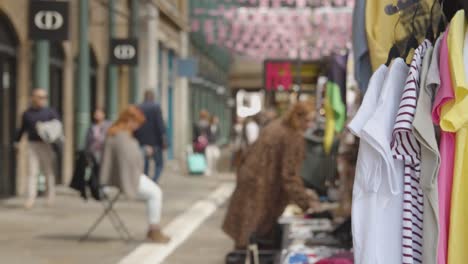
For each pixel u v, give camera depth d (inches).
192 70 1579.7
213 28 1396.4
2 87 730.8
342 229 343.9
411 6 211.5
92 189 500.7
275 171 380.8
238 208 383.6
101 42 1019.3
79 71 895.1
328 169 462.6
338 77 402.9
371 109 176.1
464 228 168.1
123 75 1159.6
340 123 410.0
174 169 1341.0
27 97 767.7
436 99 164.7
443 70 164.4
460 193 168.1
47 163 677.9
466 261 167.9
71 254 458.3
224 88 2618.1
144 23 1278.3
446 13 183.6
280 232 395.5
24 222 586.9
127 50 1016.9
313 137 468.4
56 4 729.0
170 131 1617.9
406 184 171.2
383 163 171.8
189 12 1705.2
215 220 643.5
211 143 1224.2
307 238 350.6
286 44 1229.1
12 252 462.0
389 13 212.8
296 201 376.5
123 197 788.6
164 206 733.3
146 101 822.5
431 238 167.5
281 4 1210.6
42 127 662.5
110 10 1018.7
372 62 213.8
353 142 382.6
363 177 171.5
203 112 1220.5
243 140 868.6
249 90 3016.7
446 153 169.3
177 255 463.2
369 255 171.2
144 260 442.0
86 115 896.9
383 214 173.0
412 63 170.6
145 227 577.0
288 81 863.7
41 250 470.6
